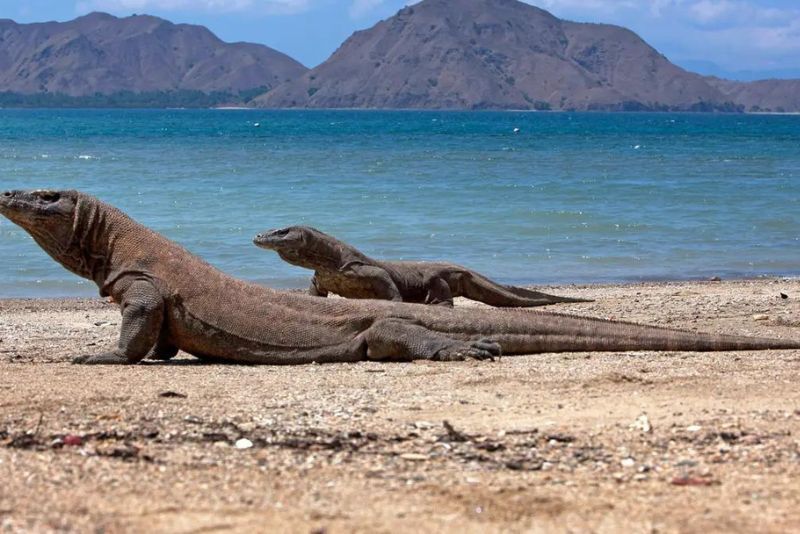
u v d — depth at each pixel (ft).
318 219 107.14
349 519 19.22
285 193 133.80
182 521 18.89
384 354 38.47
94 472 21.71
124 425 25.88
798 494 20.98
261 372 35.63
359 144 308.40
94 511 19.20
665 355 38.58
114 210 39.19
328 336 38.27
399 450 24.20
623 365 35.81
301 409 28.14
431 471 22.57
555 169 189.57
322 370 36.06
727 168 197.57
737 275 80.02
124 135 373.61
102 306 63.16
